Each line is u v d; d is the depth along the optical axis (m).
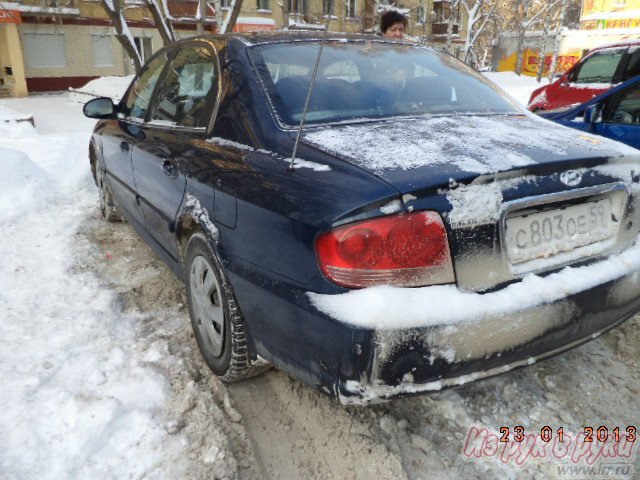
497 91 2.97
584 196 1.98
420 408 2.30
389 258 1.66
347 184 1.76
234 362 2.29
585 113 4.32
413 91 2.65
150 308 3.23
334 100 2.42
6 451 2.05
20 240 4.36
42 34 23.73
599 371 2.54
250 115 2.34
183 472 1.97
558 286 1.88
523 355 1.85
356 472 1.98
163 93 3.27
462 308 1.70
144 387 2.41
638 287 2.13
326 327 1.70
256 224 1.98
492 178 1.76
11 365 2.58
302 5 28.12
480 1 22.86
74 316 3.07
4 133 11.07
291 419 2.27
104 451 2.06
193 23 24.67
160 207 2.95
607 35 28.47
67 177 5.92
